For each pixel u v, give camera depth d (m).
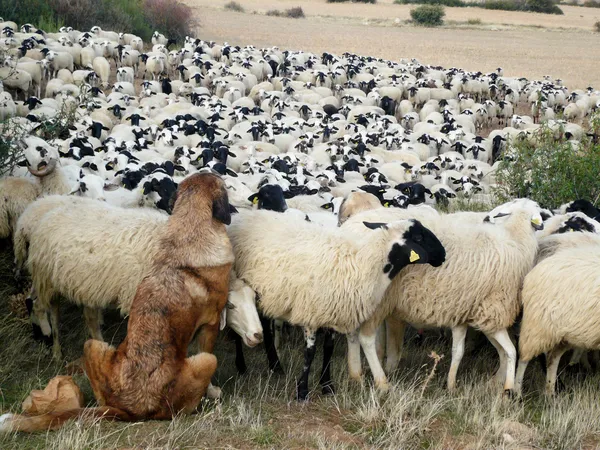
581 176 12.50
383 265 7.22
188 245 6.70
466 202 15.28
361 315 7.27
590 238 8.46
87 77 24.44
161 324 6.38
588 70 41.84
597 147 12.92
